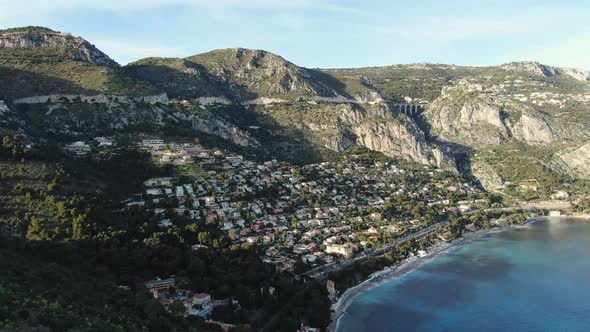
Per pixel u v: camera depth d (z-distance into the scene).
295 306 179.38
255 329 160.25
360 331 177.88
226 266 194.75
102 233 177.88
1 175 196.50
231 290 176.50
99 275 153.62
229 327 150.62
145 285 162.25
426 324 183.88
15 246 148.88
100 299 128.12
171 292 165.75
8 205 179.62
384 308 199.12
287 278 197.62
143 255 176.25
